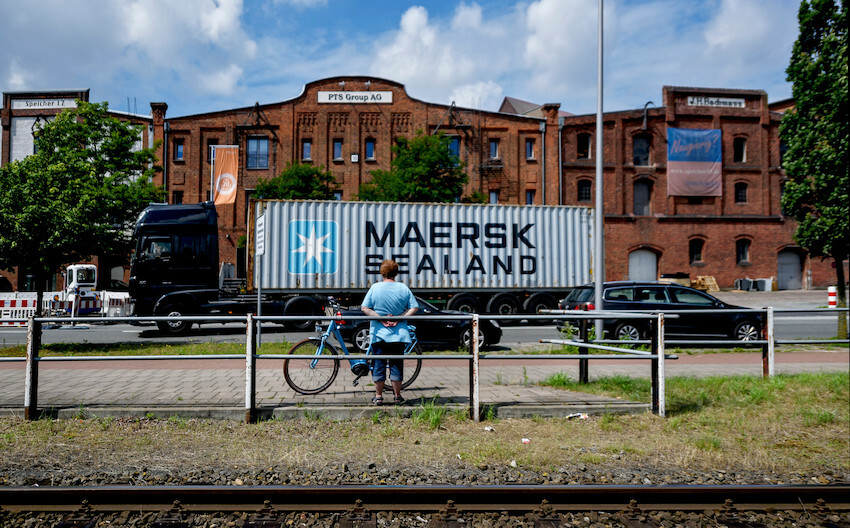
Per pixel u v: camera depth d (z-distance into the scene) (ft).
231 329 58.95
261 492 12.62
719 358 36.68
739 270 115.03
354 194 108.99
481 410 20.04
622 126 113.91
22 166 37.68
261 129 113.39
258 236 40.37
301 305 55.67
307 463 15.06
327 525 11.66
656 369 20.70
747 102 117.29
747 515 12.44
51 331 57.98
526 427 18.78
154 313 51.24
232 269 60.75
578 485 13.55
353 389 23.81
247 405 19.20
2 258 37.24
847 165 41.09
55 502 12.50
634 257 113.39
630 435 18.02
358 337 35.76
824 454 16.47
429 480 13.89
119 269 108.58
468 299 59.77
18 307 63.57
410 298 20.65
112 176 74.90
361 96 114.01
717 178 115.14
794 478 14.56
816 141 42.60
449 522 11.84
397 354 20.22
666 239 113.39
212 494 12.59
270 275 56.75
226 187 104.83
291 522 11.78
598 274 42.78
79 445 16.48
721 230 114.73
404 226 59.47
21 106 115.96
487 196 108.99
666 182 114.42
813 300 91.15
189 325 51.93
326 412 19.65
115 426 18.47
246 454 15.69
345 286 58.08
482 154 114.62
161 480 13.70
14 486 13.01
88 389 23.91
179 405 20.27
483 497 12.82
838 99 40.14
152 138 112.78
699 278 110.42
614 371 30.60
